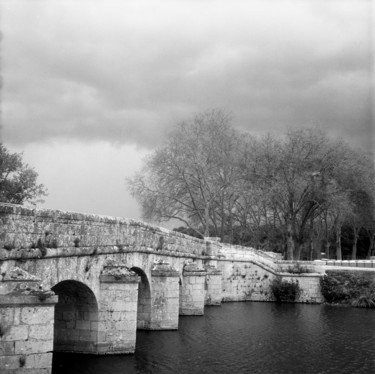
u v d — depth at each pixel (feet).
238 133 208.03
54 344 75.61
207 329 105.81
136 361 73.97
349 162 193.26
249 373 74.33
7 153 157.58
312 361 82.64
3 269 52.49
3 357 50.75
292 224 198.70
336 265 185.98
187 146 203.31
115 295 75.10
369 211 208.64
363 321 125.18
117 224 79.61
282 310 144.36
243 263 169.78
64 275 63.67
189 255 127.13
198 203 210.79
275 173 197.47
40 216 58.65
